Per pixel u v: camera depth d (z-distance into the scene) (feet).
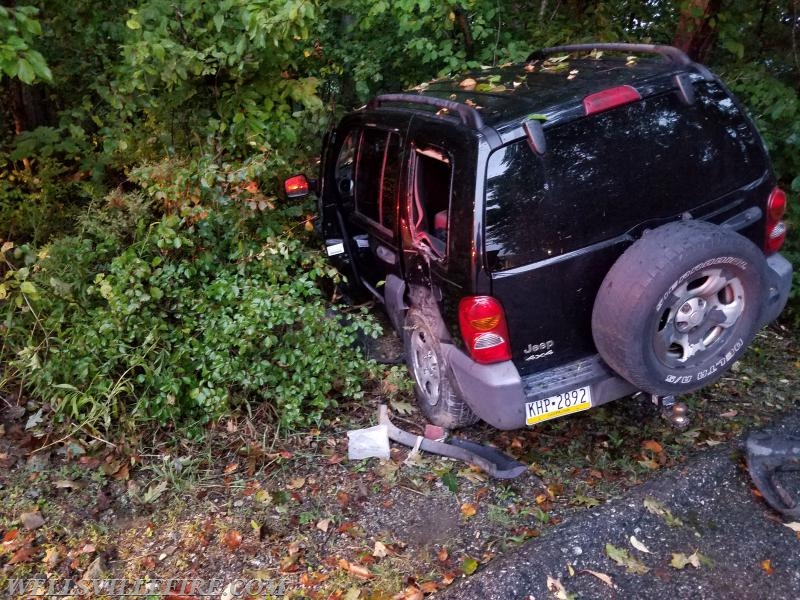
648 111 11.32
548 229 10.83
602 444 13.33
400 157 13.61
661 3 23.89
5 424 14.05
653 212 11.21
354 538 11.45
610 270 10.61
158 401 13.38
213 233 15.94
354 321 15.24
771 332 17.38
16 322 14.66
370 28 21.33
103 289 13.47
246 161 16.12
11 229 17.95
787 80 21.01
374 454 13.29
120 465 13.15
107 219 15.65
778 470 12.00
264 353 14.62
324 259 15.75
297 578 10.70
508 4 22.44
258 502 12.30
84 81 20.26
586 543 10.75
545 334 11.28
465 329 11.31
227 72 17.90
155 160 18.17
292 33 16.05
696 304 10.61
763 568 10.46
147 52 15.78
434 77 21.75
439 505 12.09
